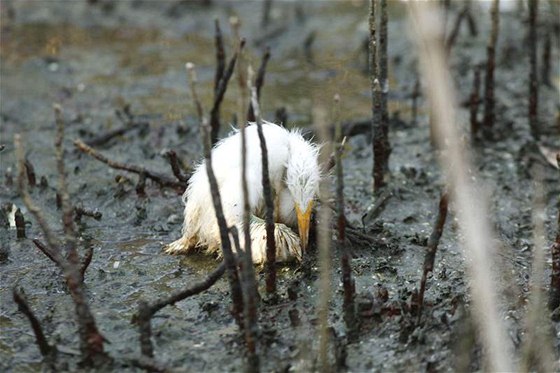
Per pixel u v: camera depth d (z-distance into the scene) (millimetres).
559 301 9492
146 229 11945
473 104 14773
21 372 8625
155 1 23734
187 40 21297
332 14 22562
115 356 8680
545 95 17328
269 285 9805
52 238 8539
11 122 16094
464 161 13445
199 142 15203
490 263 10820
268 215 9461
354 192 13094
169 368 8375
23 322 9539
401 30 20844
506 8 21734
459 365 8359
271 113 16531
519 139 15180
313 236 11047
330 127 15180
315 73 18984
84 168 13992
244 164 8289
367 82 18375
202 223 10812
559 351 8945
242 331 8945
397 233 11703
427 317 9172
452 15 21094
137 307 9828
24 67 19094
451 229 11820
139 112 16750
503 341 8641
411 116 16703
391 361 8742
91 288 10266
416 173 13641
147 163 14281
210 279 8891
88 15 22672
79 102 17297
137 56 20156
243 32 21641
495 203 12773
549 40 17562
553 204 12789
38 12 22672
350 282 8969
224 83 13641
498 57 19172
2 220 11898
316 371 8500
